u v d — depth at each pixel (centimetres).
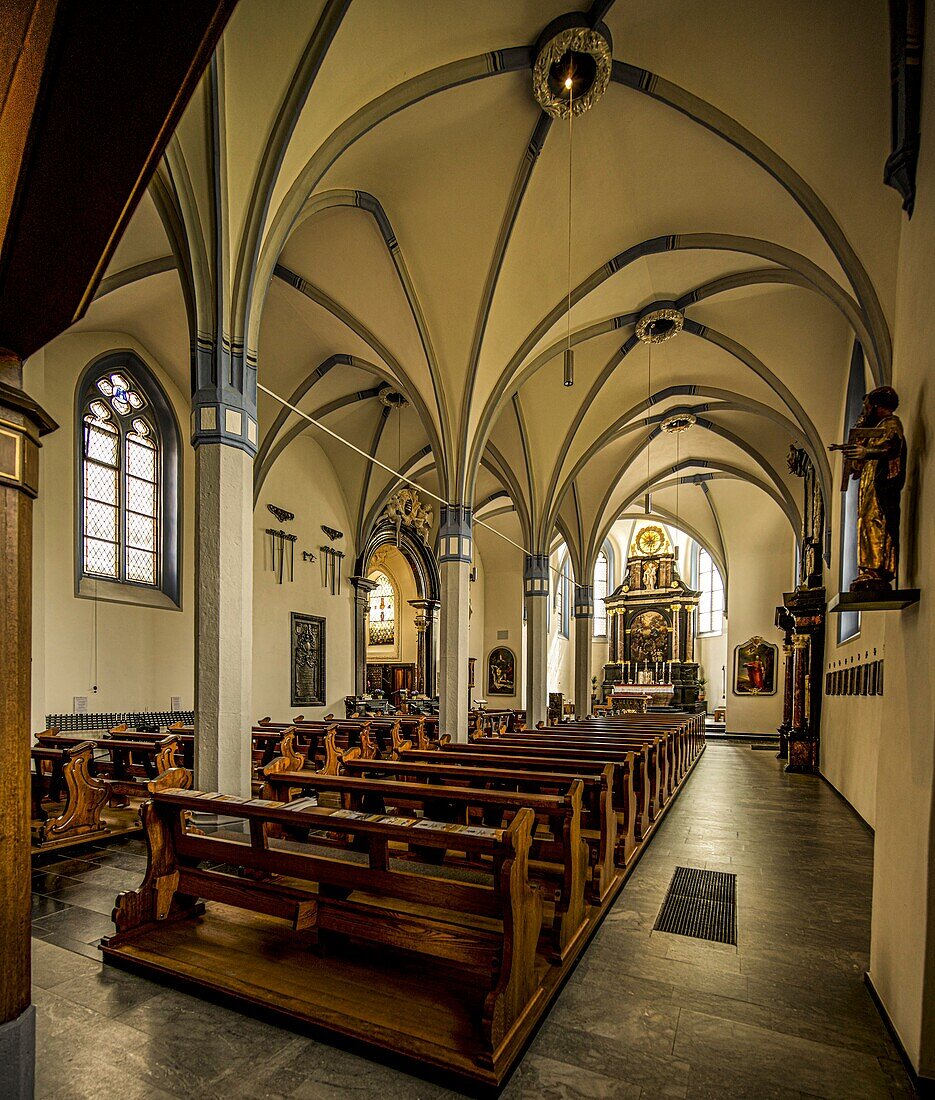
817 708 1268
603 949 401
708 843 678
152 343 1106
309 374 1252
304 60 549
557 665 2769
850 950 408
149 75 129
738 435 1576
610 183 808
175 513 1162
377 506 1708
